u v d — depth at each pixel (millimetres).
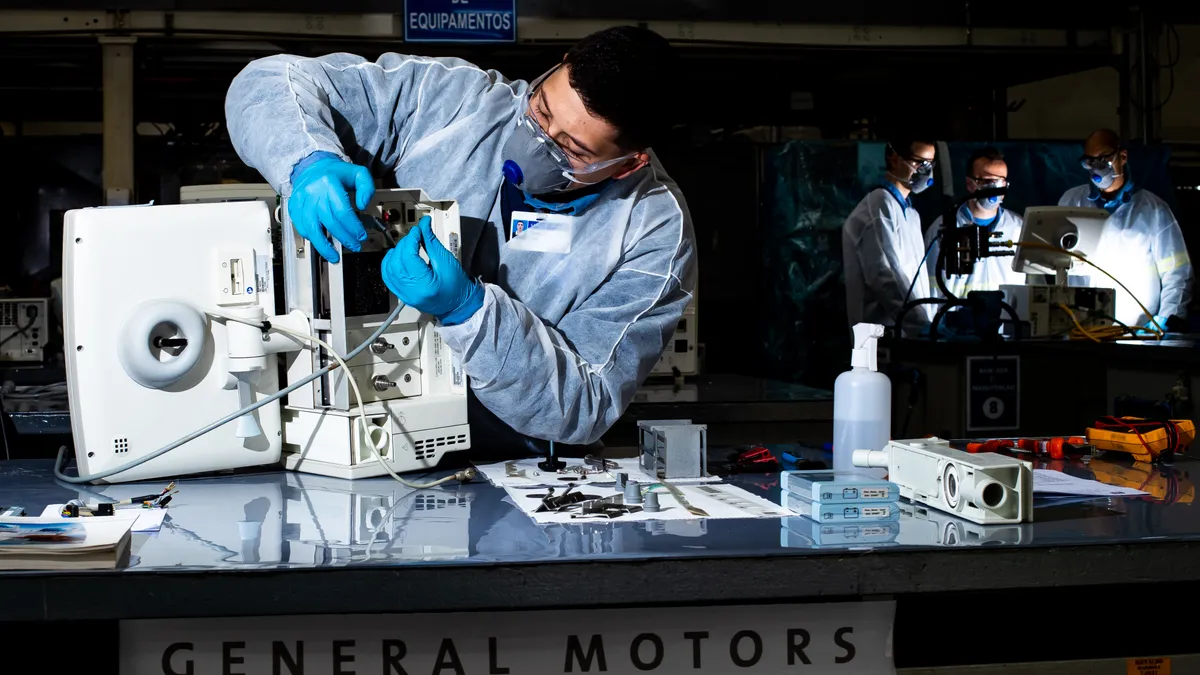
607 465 1675
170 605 1032
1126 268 5938
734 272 5961
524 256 1691
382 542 1157
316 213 1384
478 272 1728
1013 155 5969
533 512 1309
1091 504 1377
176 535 1188
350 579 1053
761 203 5922
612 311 1646
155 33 4922
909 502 1405
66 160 5539
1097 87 6891
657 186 1729
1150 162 5906
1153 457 1705
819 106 6598
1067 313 5039
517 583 1071
